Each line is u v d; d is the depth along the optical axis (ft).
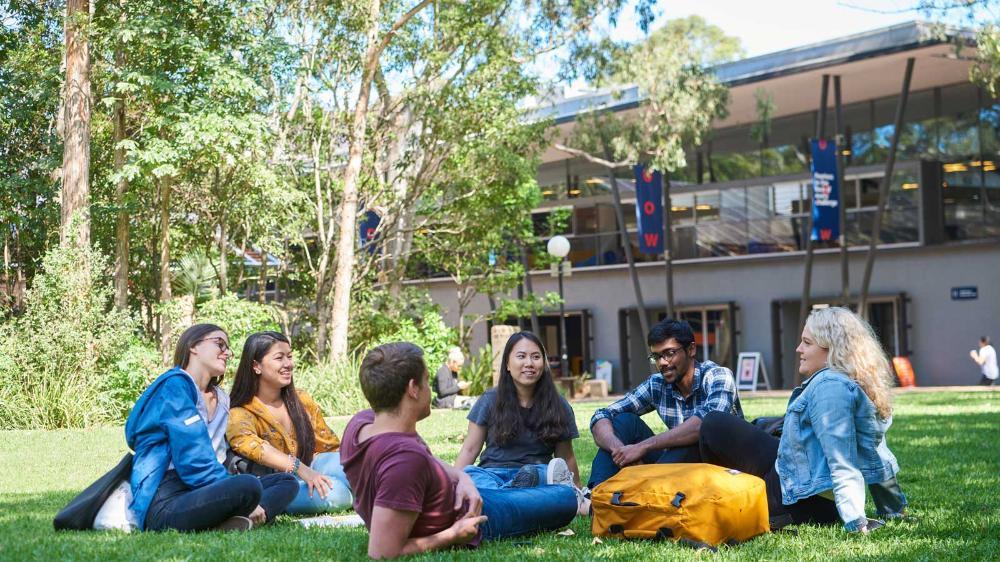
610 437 19.13
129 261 70.79
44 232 67.77
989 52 62.39
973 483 22.91
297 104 73.46
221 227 70.64
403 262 82.02
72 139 58.39
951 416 46.39
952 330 92.99
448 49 73.56
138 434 17.39
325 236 77.71
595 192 116.47
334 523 18.76
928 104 97.35
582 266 113.39
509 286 85.51
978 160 94.12
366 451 13.97
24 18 69.05
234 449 19.30
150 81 55.57
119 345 54.13
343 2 69.51
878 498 17.71
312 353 73.46
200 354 18.62
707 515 15.28
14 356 51.98
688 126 85.25
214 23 59.31
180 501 17.08
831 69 88.07
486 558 14.07
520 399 19.19
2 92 65.36
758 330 102.47
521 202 78.38
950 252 93.30
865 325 16.60
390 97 75.82
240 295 83.46
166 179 62.75
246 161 64.18
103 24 59.62
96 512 17.43
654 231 97.66
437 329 69.36
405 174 77.20
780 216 102.63
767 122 91.40
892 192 97.25
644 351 109.91
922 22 77.05
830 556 14.35
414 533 14.23
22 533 17.06
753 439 17.30
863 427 16.37
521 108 77.30
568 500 17.21
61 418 50.06
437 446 34.99
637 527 15.87
